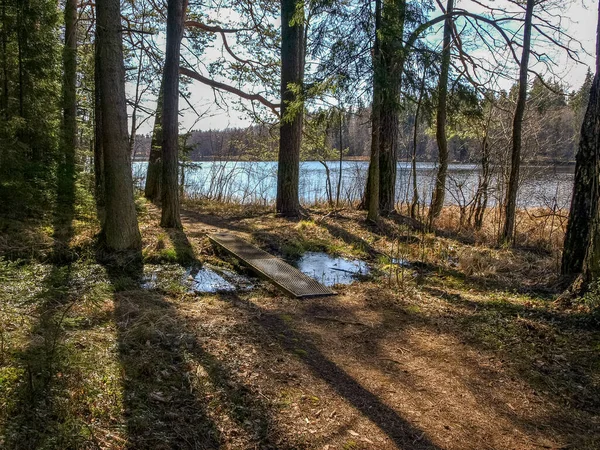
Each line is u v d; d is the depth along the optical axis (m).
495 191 10.89
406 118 10.87
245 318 4.39
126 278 5.52
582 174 5.44
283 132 10.65
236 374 3.16
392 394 3.10
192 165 12.68
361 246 8.27
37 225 6.75
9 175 6.60
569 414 2.92
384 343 3.98
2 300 3.78
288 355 3.59
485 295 5.61
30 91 7.72
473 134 11.22
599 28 5.00
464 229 10.15
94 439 2.27
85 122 12.91
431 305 5.07
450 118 10.35
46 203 7.46
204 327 3.98
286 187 10.73
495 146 10.32
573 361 3.59
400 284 5.97
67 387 2.60
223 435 2.49
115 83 6.13
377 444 2.54
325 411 2.83
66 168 8.45
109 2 5.87
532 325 4.27
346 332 4.23
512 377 3.37
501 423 2.81
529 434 2.70
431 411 2.91
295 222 10.01
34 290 4.30
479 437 2.66
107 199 6.40
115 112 6.17
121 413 2.52
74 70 9.61
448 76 9.39
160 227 8.12
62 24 9.42
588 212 5.38
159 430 2.44
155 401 2.70
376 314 4.76
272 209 11.86
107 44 5.99
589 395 3.12
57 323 3.20
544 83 9.69
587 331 4.11
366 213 11.05
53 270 5.12
